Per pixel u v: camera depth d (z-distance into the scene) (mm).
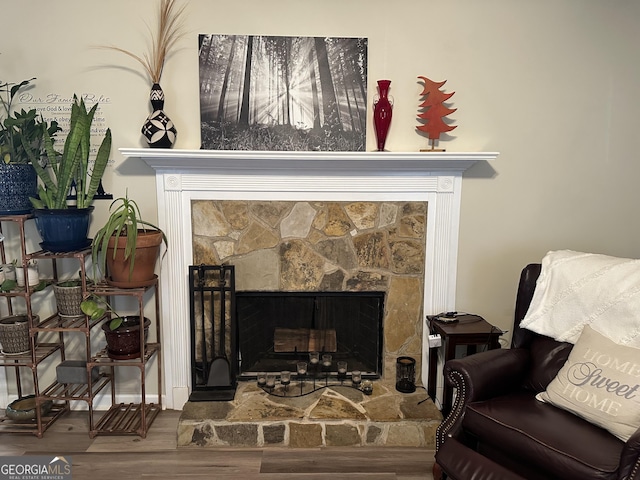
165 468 2150
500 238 2646
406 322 2691
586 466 1516
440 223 2592
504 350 2158
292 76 2473
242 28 2445
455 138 2566
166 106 2479
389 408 2438
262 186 2543
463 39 2494
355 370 2748
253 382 2709
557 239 2662
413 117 2541
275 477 2092
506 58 2512
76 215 2281
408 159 2359
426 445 2336
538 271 2270
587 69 2531
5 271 2383
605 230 2664
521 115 2559
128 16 2414
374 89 2512
